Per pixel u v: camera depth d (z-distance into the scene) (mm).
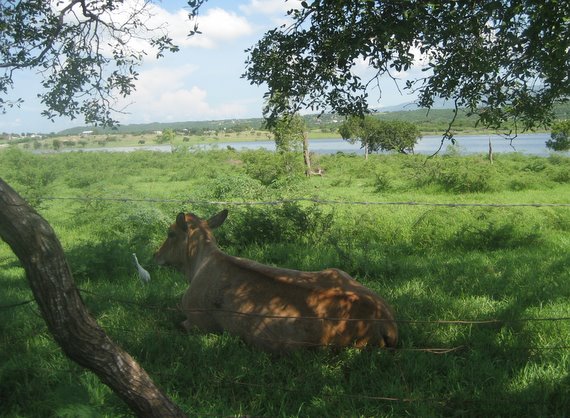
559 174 25562
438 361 4828
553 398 4223
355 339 4824
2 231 2512
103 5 6746
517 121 6793
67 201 19969
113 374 2811
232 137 175000
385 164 38094
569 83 5875
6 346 5344
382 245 10352
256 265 5531
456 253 9789
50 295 2609
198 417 4004
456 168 24766
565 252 9312
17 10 6480
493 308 6227
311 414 4137
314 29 6250
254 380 4551
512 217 11984
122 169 42969
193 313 5750
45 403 4285
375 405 4258
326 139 165125
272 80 6527
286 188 16641
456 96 6461
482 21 5566
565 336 5301
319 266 8516
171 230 6809
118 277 8461
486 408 4078
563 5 5008
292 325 4914
